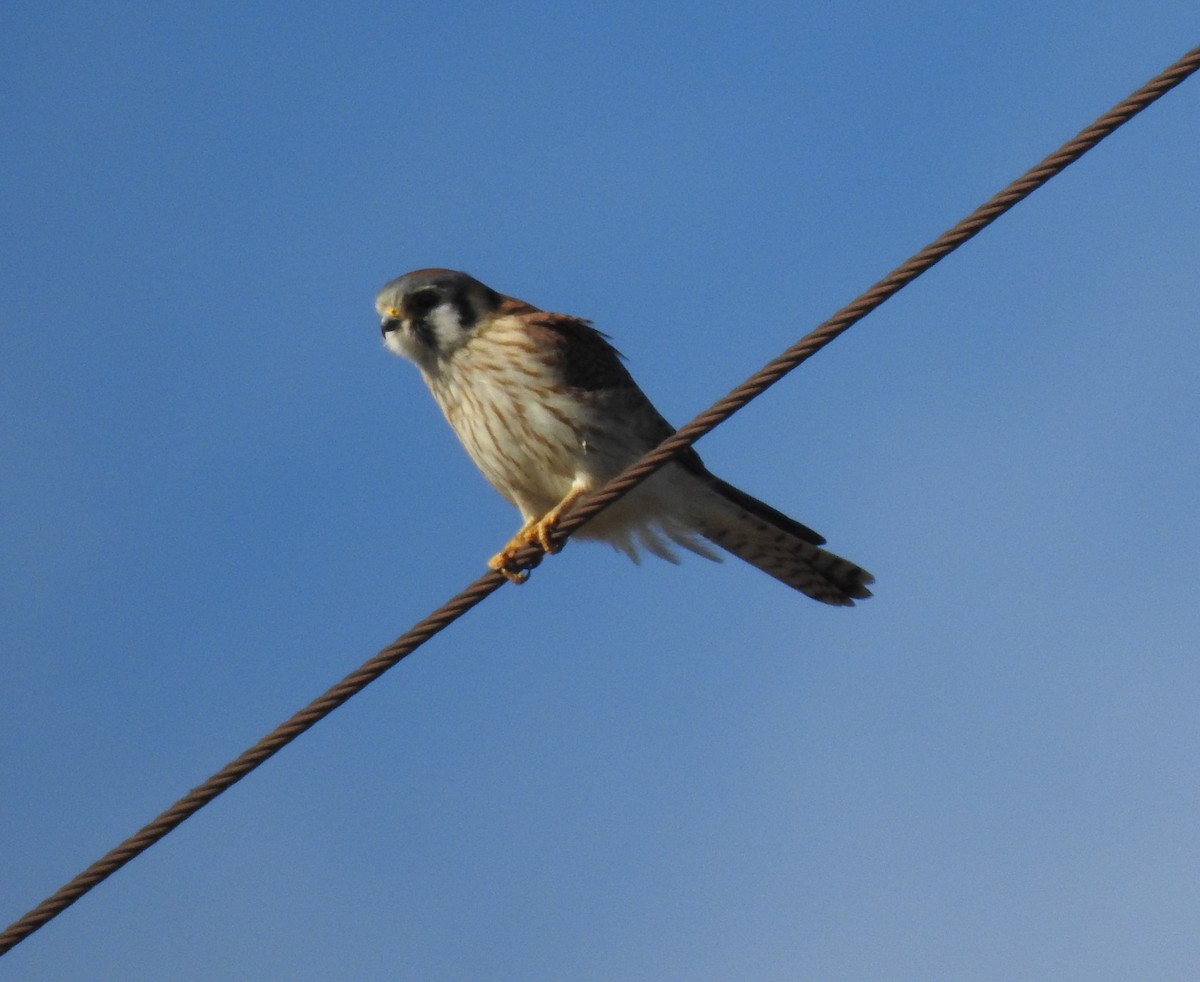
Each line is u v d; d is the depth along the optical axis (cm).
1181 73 802
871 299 868
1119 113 814
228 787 891
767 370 906
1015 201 838
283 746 898
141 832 880
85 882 877
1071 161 826
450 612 915
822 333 881
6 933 873
